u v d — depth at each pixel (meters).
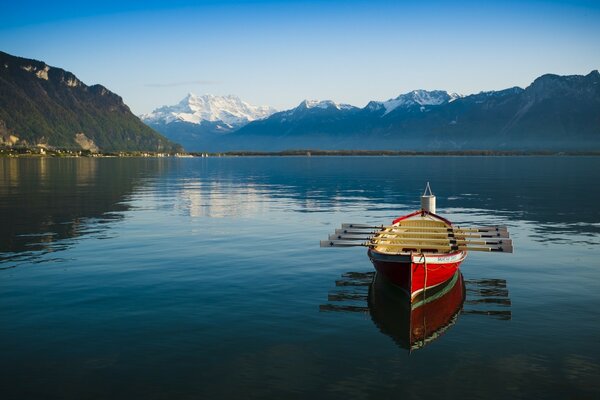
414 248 22.41
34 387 12.82
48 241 30.36
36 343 15.29
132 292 20.19
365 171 128.00
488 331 16.34
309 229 35.59
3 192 61.75
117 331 16.20
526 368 13.83
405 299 19.52
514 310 18.28
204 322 17.02
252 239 31.62
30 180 86.44
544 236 32.88
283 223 38.41
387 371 13.71
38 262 25.03
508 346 15.20
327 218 41.25
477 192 64.75
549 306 18.70
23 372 13.55
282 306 18.69
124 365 13.95
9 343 15.27
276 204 51.28
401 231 25.33
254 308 18.44
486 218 41.38
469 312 18.11
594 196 58.44
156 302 19.00
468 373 13.59
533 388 12.83
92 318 17.30
